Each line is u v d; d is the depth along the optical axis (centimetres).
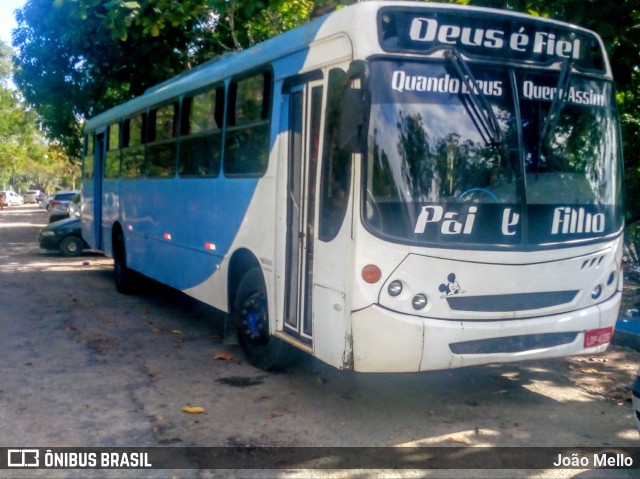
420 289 550
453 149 563
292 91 669
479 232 565
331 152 589
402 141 553
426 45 565
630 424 613
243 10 1120
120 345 893
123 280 1270
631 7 838
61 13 1692
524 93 591
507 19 588
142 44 1769
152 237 1070
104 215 1384
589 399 680
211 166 852
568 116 612
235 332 826
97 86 2058
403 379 736
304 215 640
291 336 666
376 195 546
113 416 630
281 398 676
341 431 591
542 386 720
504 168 576
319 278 594
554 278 588
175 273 971
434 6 568
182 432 592
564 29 614
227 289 808
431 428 599
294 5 1445
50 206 2983
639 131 1095
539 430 597
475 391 700
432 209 555
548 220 589
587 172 617
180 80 1011
